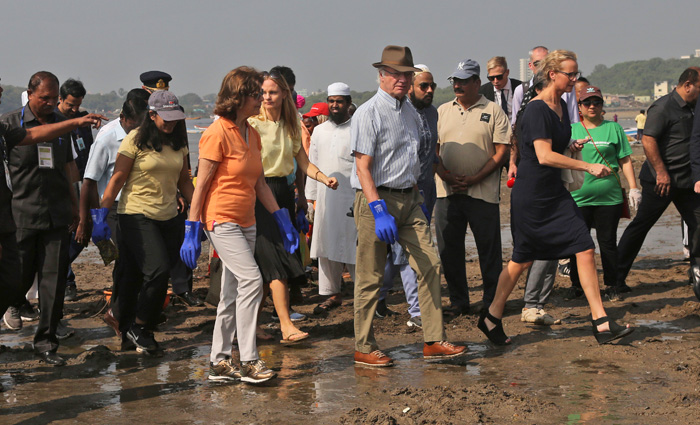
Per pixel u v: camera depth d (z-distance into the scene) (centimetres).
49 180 567
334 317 729
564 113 580
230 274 521
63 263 575
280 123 645
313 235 747
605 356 560
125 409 466
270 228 615
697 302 705
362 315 555
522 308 730
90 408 468
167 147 586
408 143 548
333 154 727
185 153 609
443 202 710
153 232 589
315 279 923
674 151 712
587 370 527
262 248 611
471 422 431
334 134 730
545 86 575
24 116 560
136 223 586
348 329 671
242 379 511
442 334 563
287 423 436
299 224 669
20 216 562
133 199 586
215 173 508
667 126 713
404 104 558
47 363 571
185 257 504
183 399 483
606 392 478
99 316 738
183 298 782
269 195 552
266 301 780
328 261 745
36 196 563
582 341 604
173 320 727
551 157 554
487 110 691
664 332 628
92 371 553
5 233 506
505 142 687
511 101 859
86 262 1077
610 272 755
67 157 588
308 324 698
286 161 645
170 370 554
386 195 548
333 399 477
